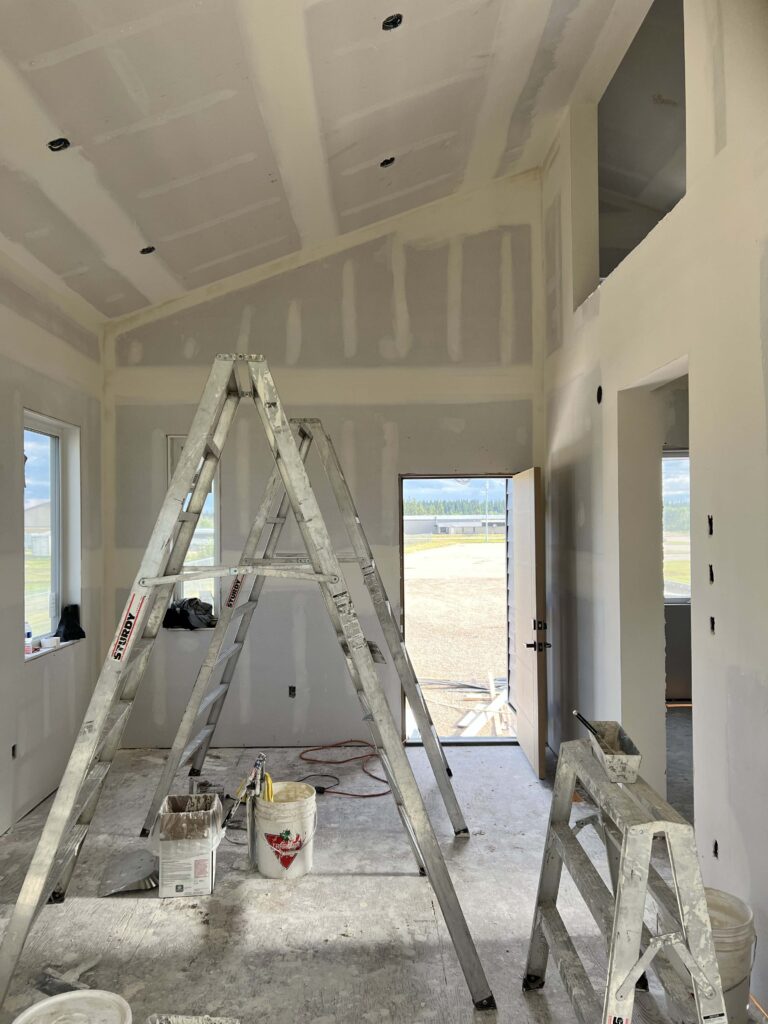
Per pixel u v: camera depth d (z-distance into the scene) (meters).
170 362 5.15
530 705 4.64
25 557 4.16
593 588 4.12
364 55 3.10
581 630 4.38
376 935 2.76
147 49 2.57
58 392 4.34
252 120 3.26
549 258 5.04
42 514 4.41
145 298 4.89
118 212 3.62
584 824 2.20
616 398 3.70
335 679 5.14
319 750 5.04
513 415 5.21
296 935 2.76
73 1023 1.93
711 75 2.64
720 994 1.62
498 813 3.92
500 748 5.07
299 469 2.42
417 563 16.31
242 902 3.01
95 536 4.93
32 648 4.18
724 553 2.56
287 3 2.59
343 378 5.20
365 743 5.12
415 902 3.00
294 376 5.19
